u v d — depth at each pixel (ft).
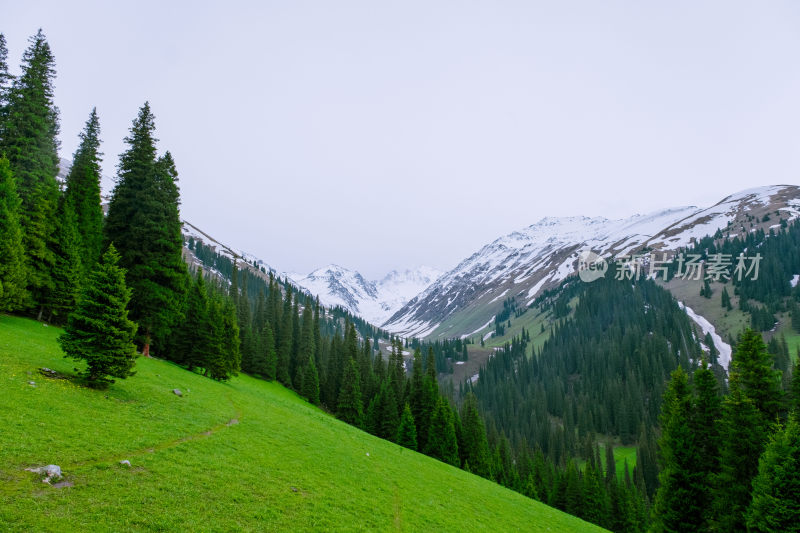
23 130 172.86
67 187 187.32
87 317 98.02
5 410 71.51
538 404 554.05
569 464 286.87
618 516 265.54
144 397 105.40
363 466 114.52
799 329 557.74
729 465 126.00
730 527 120.37
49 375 96.07
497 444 352.69
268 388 283.18
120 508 55.67
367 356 415.85
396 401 296.51
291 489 79.15
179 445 81.56
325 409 338.54
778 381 135.44
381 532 74.18
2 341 111.14
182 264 175.11
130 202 168.86
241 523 61.31
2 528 45.21
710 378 147.33
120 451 71.51
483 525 102.32
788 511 100.63
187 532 54.90
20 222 154.61
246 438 99.81
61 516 50.42
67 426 73.61
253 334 342.23
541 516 141.79
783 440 107.65
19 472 56.18
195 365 196.54
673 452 139.95
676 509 134.62
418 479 125.39
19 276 137.80
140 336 168.35
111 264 105.60
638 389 522.88
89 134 204.03
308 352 392.88
